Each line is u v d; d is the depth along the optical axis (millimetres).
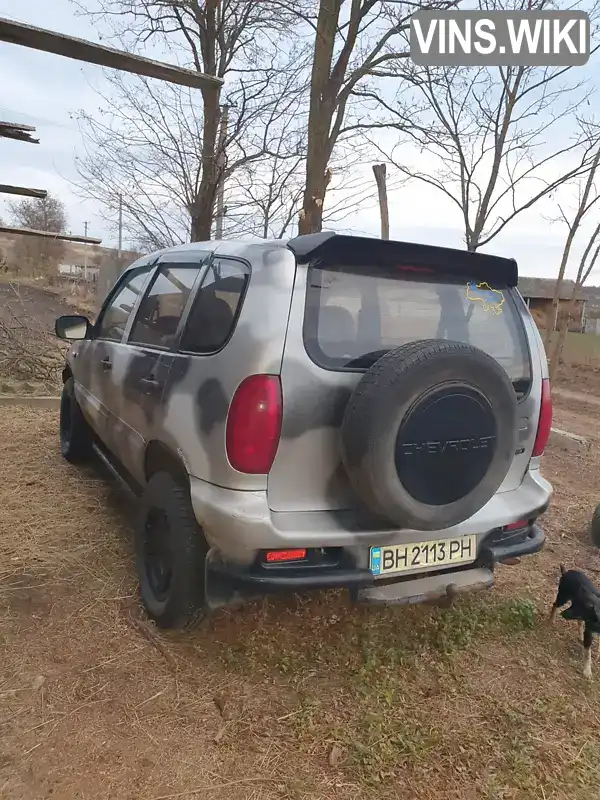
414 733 2475
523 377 3059
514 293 3141
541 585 3791
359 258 2646
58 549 3785
